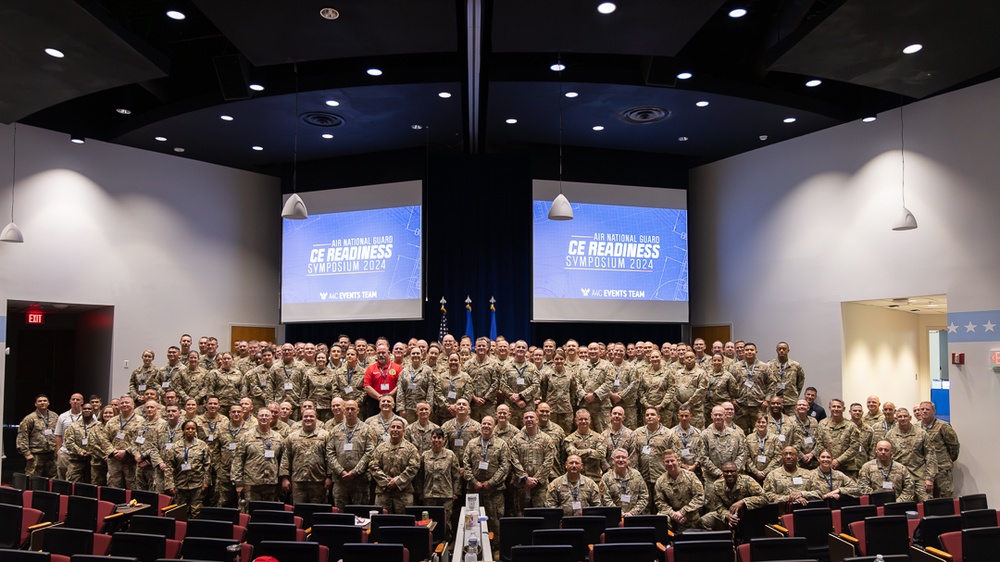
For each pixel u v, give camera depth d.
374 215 13.88
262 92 10.81
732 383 10.48
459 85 10.59
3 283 11.62
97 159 12.79
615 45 8.65
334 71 10.83
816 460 9.67
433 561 6.23
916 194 10.98
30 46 8.33
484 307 14.25
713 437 8.63
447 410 9.66
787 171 12.95
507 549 6.75
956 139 10.56
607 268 13.59
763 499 7.92
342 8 7.76
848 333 11.98
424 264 13.47
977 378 10.19
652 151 13.98
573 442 8.98
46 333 16.44
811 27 8.16
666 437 8.80
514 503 8.91
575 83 10.48
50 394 16.33
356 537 6.23
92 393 13.22
